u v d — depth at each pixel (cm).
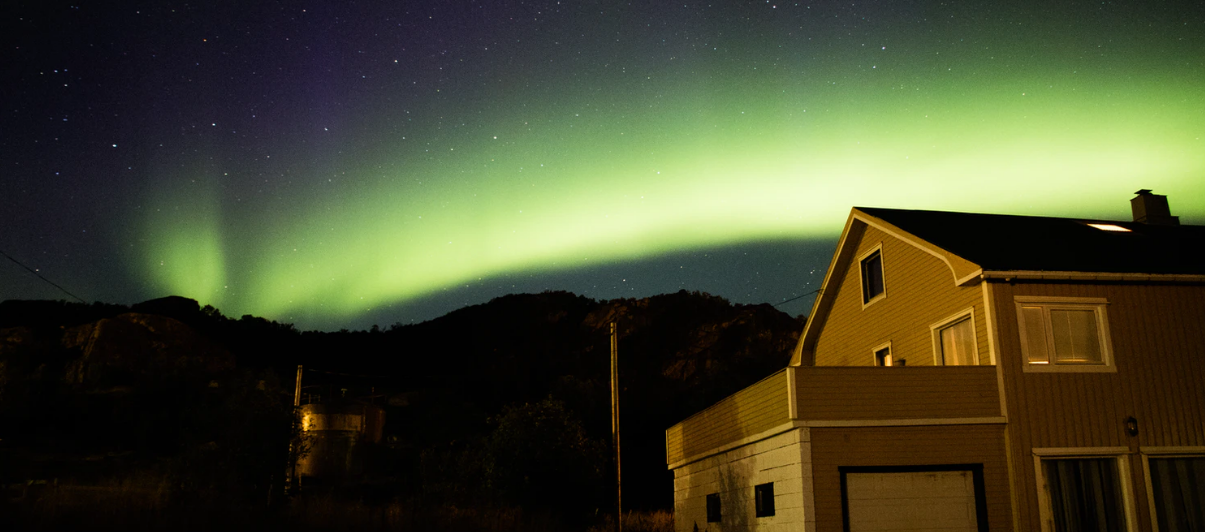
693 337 9550
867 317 1998
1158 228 2109
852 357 2073
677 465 2175
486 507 2512
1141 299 1552
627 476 4725
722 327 9606
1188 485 1465
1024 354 1470
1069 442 1436
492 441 2800
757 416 1577
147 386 6153
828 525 1353
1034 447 1423
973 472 1411
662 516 2944
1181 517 1439
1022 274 1489
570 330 10025
